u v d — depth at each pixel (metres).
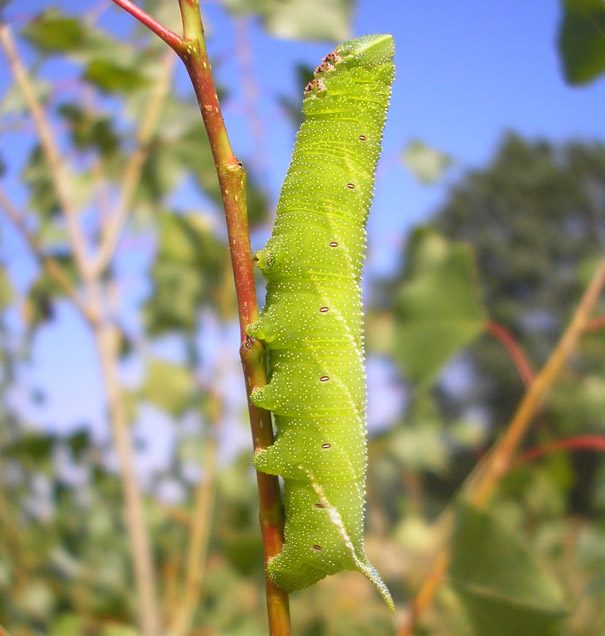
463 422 0.28
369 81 0.14
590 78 0.15
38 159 0.23
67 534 0.24
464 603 0.15
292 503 0.13
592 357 0.21
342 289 0.13
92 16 0.18
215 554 0.25
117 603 0.22
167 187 0.23
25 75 0.19
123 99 0.21
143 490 0.25
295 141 0.14
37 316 0.25
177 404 0.24
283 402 0.13
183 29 0.10
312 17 0.16
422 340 0.17
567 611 0.15
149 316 0.24
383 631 0.24
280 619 0.11
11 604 0.22
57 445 0.23
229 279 0.24
